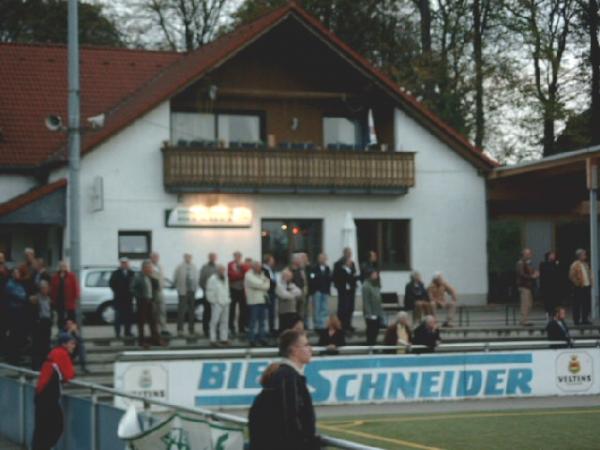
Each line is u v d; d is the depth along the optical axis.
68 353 14.57
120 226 34.91
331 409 21.64
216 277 25.48
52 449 15.05
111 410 12.73
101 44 56.09
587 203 40.81
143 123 35.25
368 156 37.34
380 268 38.12
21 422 16.62
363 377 22.31
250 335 25.61
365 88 37.88
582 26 46.62
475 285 39.03
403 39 50.03
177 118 36.62
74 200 22.67
